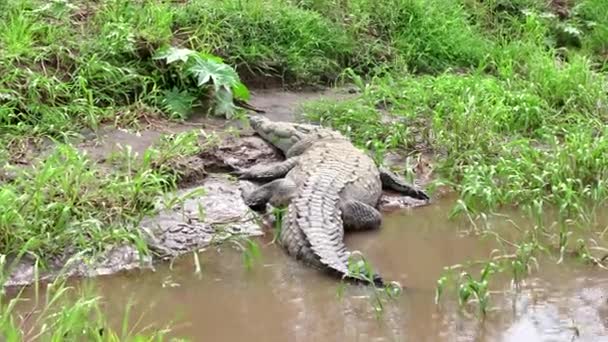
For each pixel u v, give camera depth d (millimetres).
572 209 6965
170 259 6051
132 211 6293
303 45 9461
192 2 9359
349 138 8102
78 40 8430
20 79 7750
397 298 5629
